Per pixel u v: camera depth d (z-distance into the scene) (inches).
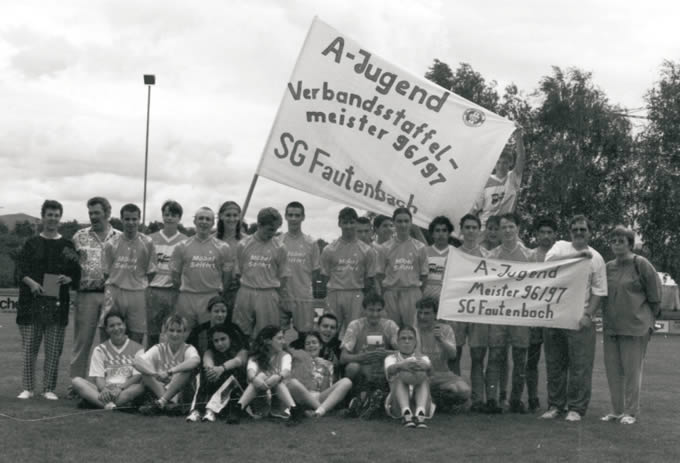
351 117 411.2
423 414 326.3
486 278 348.2
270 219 369.4
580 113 1534.2
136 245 381.1
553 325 342.6
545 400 412.5
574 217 351.3
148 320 411.5
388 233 443.2
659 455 278.7
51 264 374.0
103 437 290.0
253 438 294.8
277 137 408.5
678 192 1472.7
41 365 507.8
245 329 376.2
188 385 343.6
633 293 344.5
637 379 345.4
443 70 1775.3
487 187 477.7
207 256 378.0
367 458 267.3
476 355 370.0
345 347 362.9
